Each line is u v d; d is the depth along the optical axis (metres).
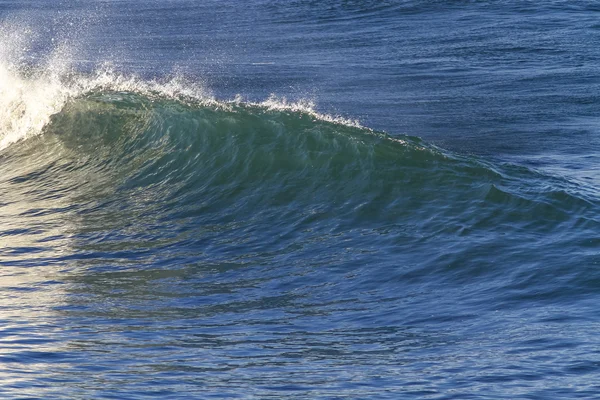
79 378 20.69
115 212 43.38
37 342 24.23
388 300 29.30
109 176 48.94
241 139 46.88
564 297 27.47
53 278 33.41
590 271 29.11
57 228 41.19
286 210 40.44
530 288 28.56
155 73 94.31
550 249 31.69
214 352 23.98
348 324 27.00
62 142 54.12
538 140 60.06
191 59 104.94
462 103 73.69
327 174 42.38
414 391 20.28
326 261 34.03
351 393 20.19
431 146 43.84
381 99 76.19
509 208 36.12
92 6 178.00
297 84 84.75
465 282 30.12
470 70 90.00
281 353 23.98
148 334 25.98
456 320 26.50
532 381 20.53
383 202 39.03
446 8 140.75
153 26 143.12
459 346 23.98
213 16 151.38
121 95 56.06
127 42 124.69
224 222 40.41
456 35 115.06
